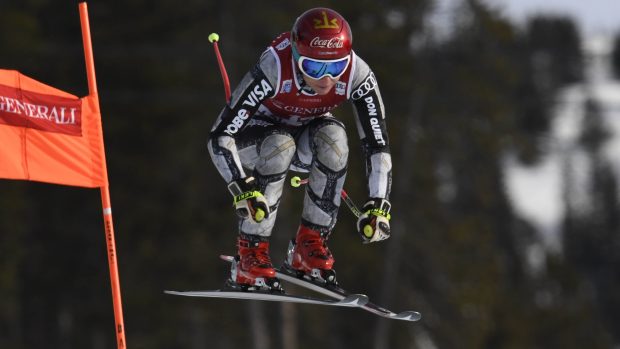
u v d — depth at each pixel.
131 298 99.94
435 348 96.56
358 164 91.56
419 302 96.31
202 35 100.56
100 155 23.72
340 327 99.62
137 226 100.31
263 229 21.39
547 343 140.50
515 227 134.00
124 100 102.88
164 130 102.62
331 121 21.31
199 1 98.50
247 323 97.50
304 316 96.88
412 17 99.62
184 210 98.12
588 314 149.38
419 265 96.31
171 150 100.06
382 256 94.81
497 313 119.19
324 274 21.77
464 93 100.88
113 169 101.62
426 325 96.06
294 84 20.00
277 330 93.50
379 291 96.31
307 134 21.36
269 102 20.56
